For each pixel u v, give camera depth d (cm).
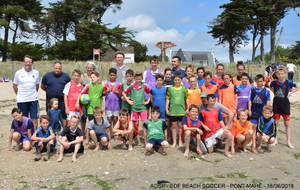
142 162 454
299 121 805
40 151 501
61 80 572
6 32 3822
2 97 1278
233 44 4438
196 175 394
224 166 436
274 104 565
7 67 1930
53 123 530
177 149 531
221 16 4134
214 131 504
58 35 4278
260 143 523
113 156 486
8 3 3784
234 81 636
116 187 349
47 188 348
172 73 639
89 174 400
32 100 559
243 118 506
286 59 4016
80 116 572
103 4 4341
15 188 349
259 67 2347
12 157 480
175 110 546
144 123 530
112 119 602
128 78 575
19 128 516
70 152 499
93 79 557
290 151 521
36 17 3800
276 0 4084
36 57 3441
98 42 3672
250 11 3978
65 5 3938
